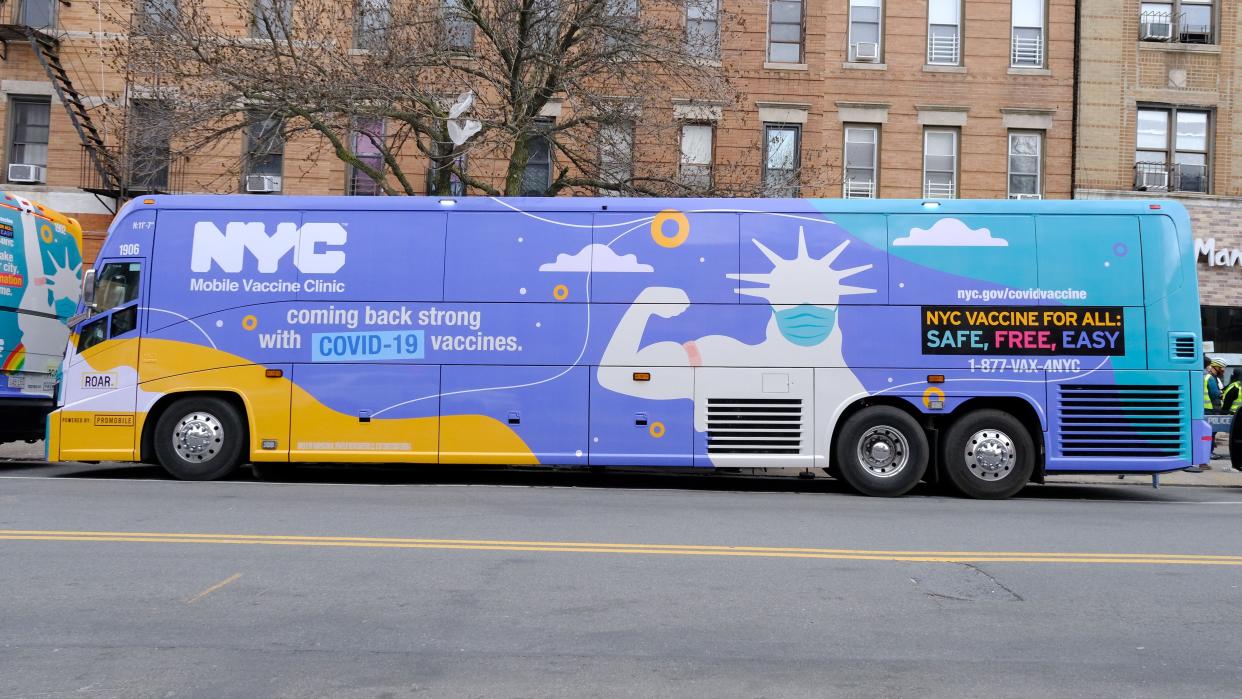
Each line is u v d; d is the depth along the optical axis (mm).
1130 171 22438
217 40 16062
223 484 11016
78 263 14242
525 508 9227
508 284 11391
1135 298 11023
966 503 10469
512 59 15664
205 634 4898
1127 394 10930
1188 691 4289
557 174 21094
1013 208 11156
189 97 15945
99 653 4594
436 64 15680
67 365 11555
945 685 4312
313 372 11391
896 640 4965
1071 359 10977
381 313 11414
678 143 19984
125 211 11688
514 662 4527
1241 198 22266
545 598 5652
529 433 11281
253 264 11508
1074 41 22438
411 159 21328
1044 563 6879
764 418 11156
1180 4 22531
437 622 5148
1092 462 10898
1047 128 22344
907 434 11047
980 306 11070
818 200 11320
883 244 11195
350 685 4203
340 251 11500
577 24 14977
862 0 22453
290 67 15883
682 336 11250
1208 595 6004
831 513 9289
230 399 11594
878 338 11102
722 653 4707
